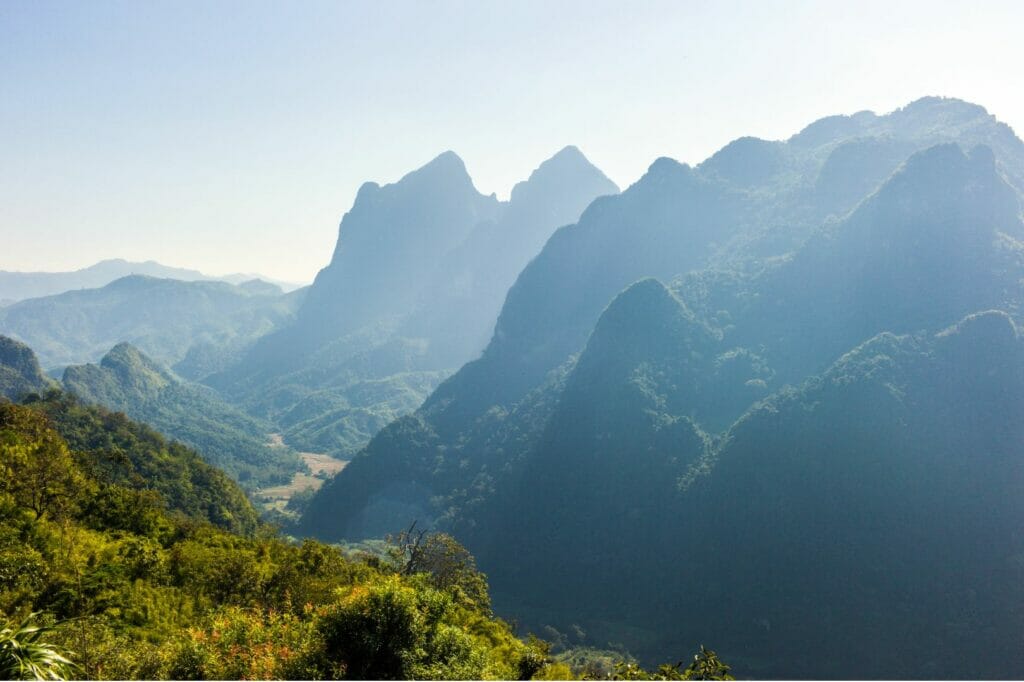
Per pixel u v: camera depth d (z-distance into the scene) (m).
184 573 27.33
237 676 14.45
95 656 14.70
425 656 15.80
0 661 7.60
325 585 24.86
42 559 24.02
